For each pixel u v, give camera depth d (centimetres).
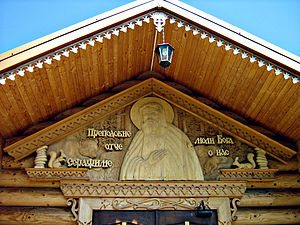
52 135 773
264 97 773
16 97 699
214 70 791
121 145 789
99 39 694
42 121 799
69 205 723
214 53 757
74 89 782
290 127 788
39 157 748
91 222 712
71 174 743
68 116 812
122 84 862
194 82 848
